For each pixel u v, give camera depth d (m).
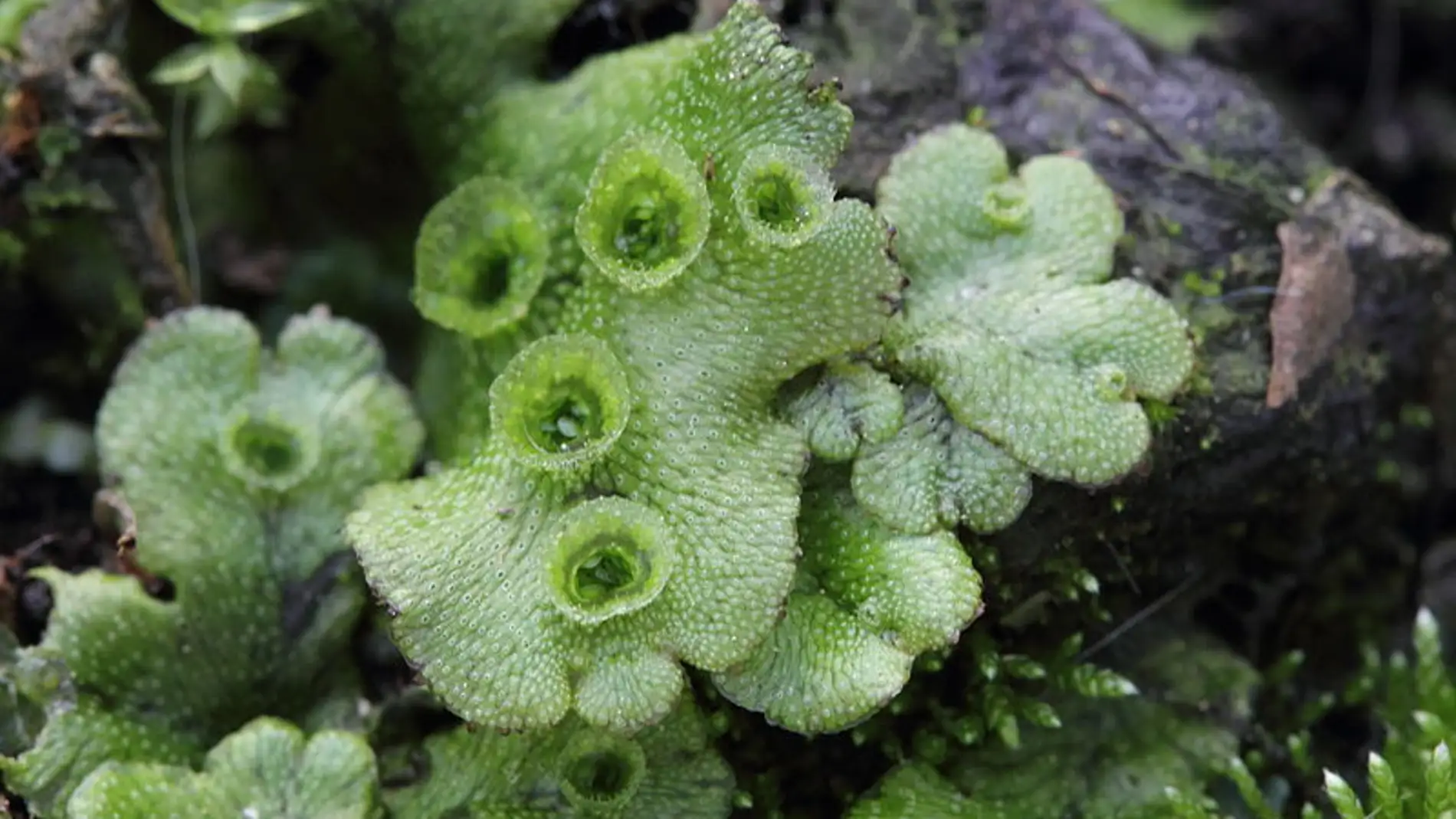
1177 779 0.06
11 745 0.06
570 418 0.06
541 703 0.06
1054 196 0.06
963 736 0.06
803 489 0.06
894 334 0.06
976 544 0.06
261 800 0.06
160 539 0.06
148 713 0.06
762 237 0.06
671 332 0.06
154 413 0.06
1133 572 0.06
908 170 0.06
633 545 0.06
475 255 0.06
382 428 0.06
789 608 0.06
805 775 0.06
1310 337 0.06
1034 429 0.06
